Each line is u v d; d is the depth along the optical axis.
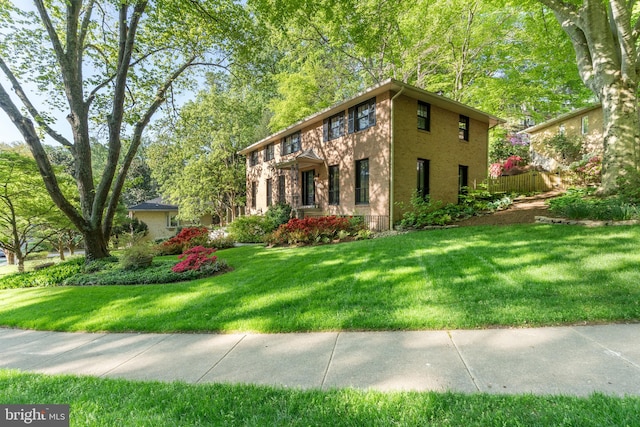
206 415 2.04
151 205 27.31
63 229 13.63
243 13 9.92
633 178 7.43
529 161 20.41
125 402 2.28
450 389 2.17
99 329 4.21
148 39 10.57
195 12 9.32
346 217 11.75
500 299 3.72
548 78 16.83
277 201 18.58
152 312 4.65
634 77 8.20
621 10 8.12
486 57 18.45
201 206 23.28
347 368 2.61
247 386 2.39
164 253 12.23
